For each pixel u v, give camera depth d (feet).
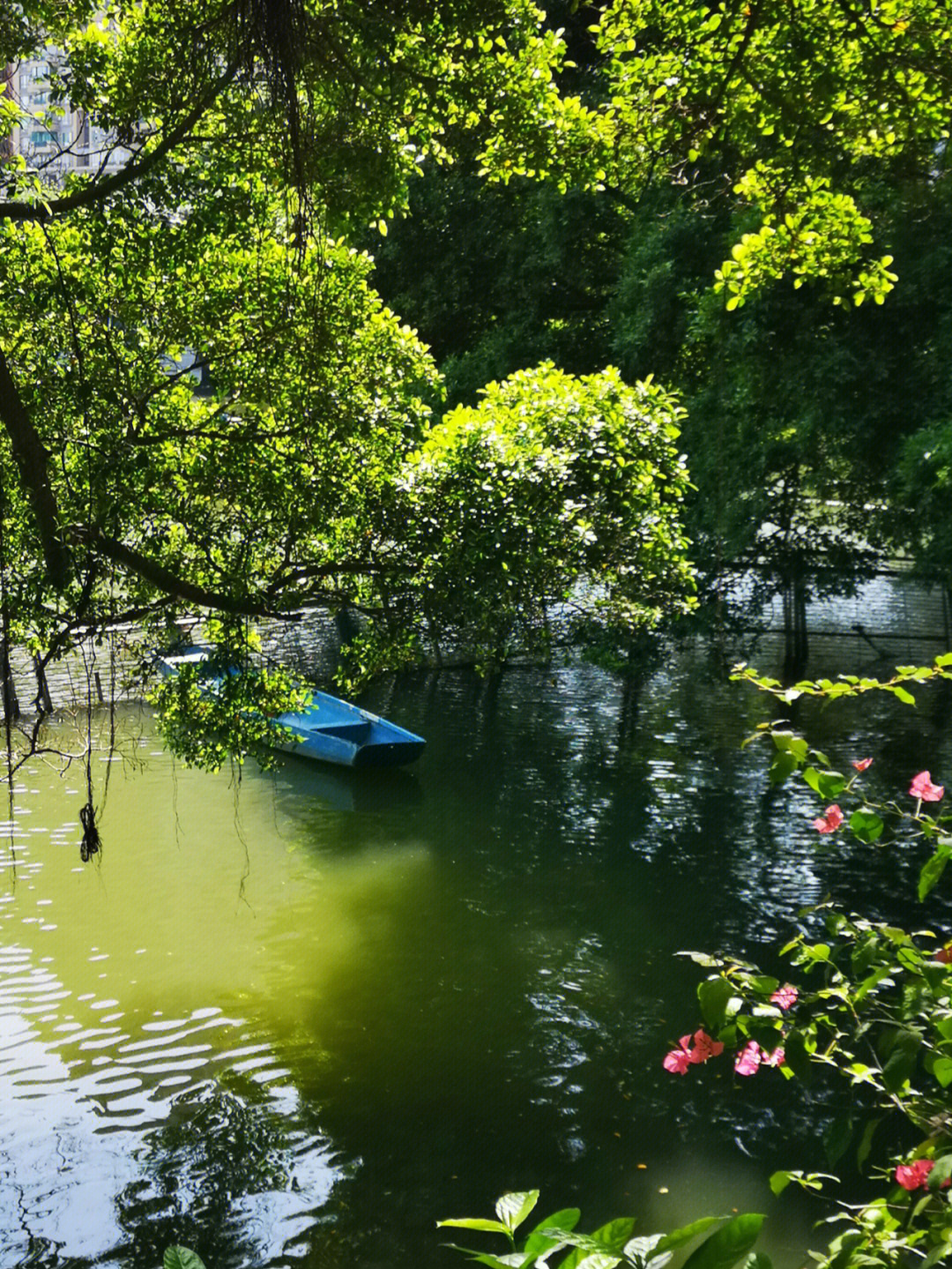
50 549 24.81
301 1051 29.86
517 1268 4.99
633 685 65.77
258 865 42.24
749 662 67.72
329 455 32.73
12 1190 24.34
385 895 39.60
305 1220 23.62
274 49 21.29
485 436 33.88
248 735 35.65
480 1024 31.22
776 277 29.40
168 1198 24.25
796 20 24.47
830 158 27.14
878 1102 8.45
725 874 41.09
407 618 32.94
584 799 49.26
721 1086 28.12
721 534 56.18
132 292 29.99
